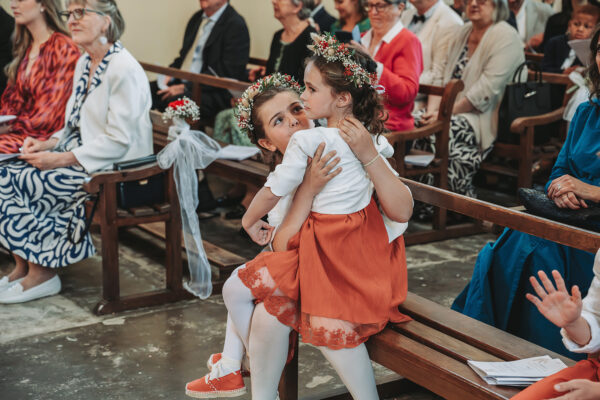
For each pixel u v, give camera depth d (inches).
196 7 301.7
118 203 145.2
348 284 88.9
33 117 169.2
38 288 150.9
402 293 95.9
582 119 113.3
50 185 149.4
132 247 183.2
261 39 319.0
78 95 158.1
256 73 252.5
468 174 201.3
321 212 90.3
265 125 96.8
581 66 213.5
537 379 79.0
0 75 223.9
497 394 77.2
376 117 91.7
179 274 150.0
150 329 136.9
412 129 189.2
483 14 203.3
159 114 203.0
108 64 151.6
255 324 92.2
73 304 148.6
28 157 149.2
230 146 185.0
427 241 186.9
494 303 111.4
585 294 104.9
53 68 168.7
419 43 189.2
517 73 201.5
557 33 256.5
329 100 89.8
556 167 116.6
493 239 190.9
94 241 189.2
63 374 119.3
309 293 88.4
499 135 200.7
